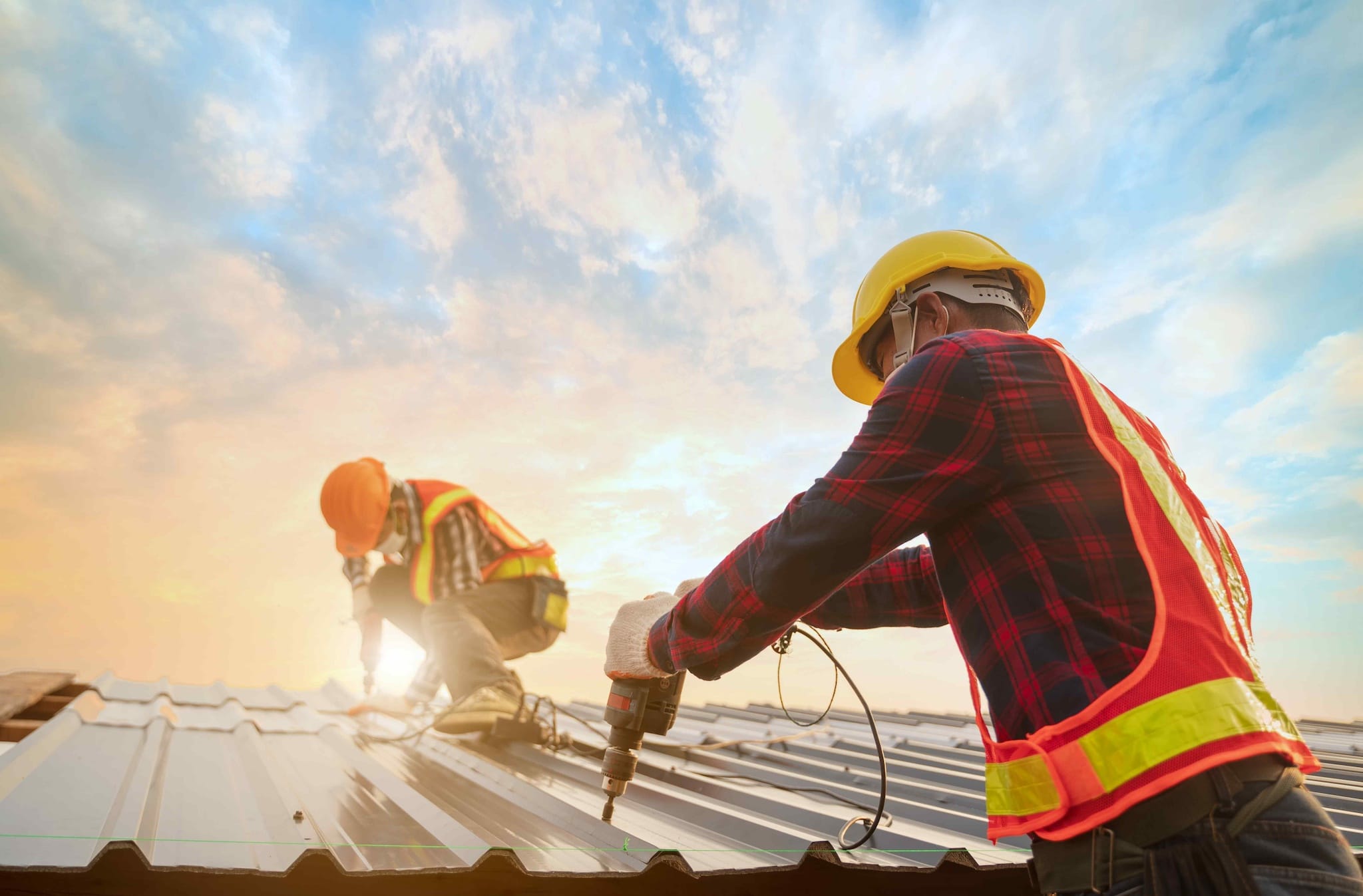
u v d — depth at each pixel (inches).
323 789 88.4
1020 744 40.9
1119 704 38.2
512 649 172.1
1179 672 38.3
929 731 200.2
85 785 72.9
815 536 45.5
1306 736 191.2
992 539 44.3
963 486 44.2
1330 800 104.5
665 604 67.1
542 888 56.2
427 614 157.0
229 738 118.9
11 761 74.8
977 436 44.4
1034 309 65.0
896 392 46.7
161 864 50.6
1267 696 39.9
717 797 99.8
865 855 69.2
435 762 117.6
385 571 185.8
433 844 65.3
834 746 158.2
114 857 47.4
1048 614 41.6
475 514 168.1
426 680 170.9
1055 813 38.9
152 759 92.1
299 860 48.3
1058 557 42.2
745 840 74.7
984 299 57.5
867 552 45.6
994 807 42.9
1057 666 40.4
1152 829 36.8
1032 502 43.6
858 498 44.7
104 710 128.0
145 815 66.0
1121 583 41.0
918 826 87.5
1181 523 43.8
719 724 203.0
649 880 59.2
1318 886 34.8
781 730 181.3
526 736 132.3
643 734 75.9
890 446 45.2
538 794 89.3
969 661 45.7
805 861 58.7
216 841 57.4
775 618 49.5
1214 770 36.6
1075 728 38.8
